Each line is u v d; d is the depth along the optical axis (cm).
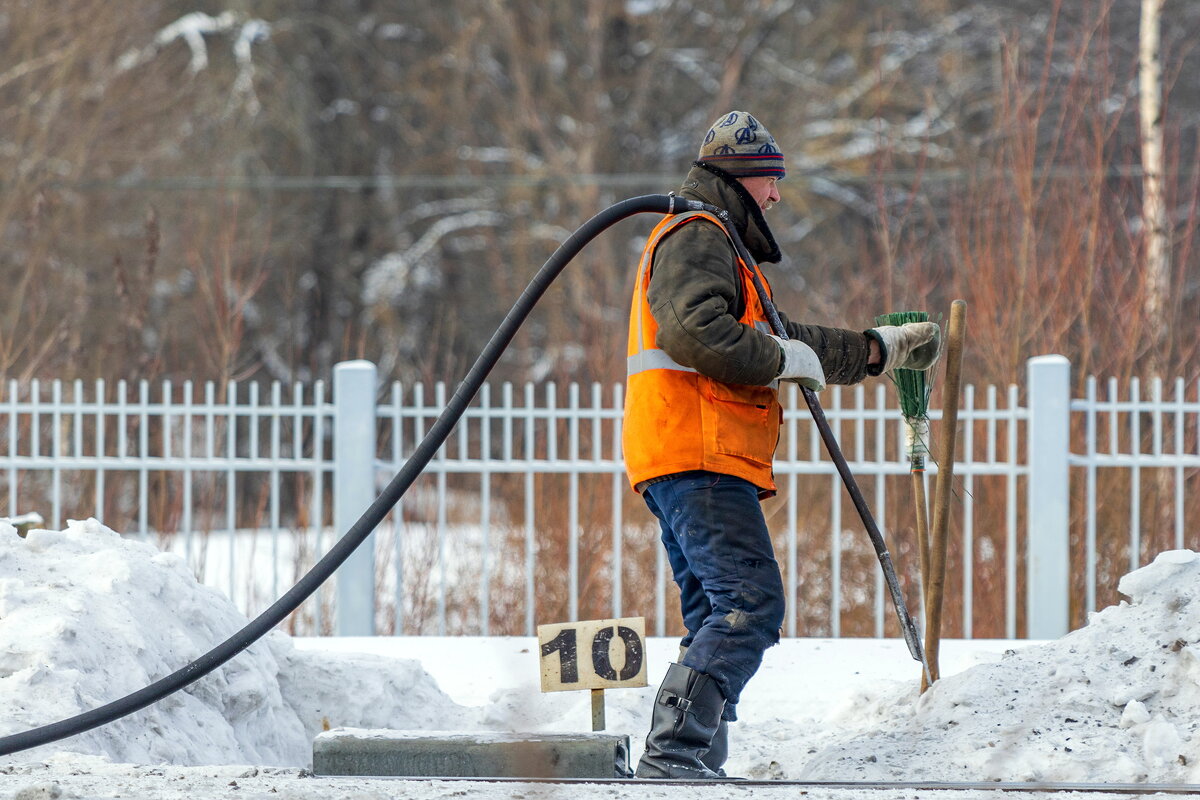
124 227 7400
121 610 1747
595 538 3622
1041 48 7138
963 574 3534
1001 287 3991
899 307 4572
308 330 8819
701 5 8638
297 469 3158
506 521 3716
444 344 8794
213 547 4641
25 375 4388
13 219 6488
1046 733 1492
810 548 3697
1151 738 1435
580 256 7431
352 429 3114
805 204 7762
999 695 1577
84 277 6988
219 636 1886
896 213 7169
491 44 8738
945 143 7275
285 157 8906
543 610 3600
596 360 4306
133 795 1222
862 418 3094
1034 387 3033
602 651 1695
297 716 1995
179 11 8931
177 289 7138
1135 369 3950
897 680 2133
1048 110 6144
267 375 8625
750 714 2042
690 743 1449
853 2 8350
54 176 6975
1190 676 1520
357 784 1309
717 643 1446
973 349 4022
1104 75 4450
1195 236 5231
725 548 1450
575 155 8119
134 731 1625
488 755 1459
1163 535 3494
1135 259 4072
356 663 2062
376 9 9306
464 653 2538
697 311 1398
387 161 9288
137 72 7825
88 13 7088
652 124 8688
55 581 1772
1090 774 1412
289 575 4184
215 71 8525
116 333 5581
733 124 1530
